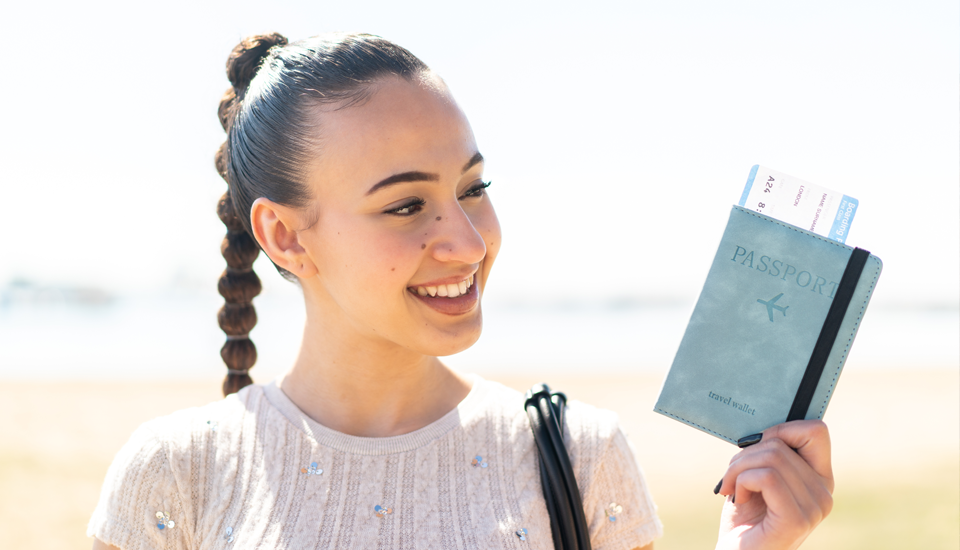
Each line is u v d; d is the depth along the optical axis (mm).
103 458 6914
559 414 1402
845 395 10688
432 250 1212
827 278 1193
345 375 1381
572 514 1309
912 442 8016
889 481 6652
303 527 1262
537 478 1358
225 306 1690
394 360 1367
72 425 8039
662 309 29766
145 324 19000
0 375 11328
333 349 1378
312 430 1354
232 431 1371
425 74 1282
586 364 13758
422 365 1412
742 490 1162
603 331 20703
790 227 1216
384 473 1319
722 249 1236
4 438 7469
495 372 12555
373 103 1216
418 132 1207
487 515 1295
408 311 1244
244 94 1493
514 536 1275
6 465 6621
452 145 1230
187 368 12133
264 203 1309
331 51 1296
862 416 9312
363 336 1347
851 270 1187
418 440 1350
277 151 1291
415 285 1233
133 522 1295
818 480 1144
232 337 1714
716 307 1229
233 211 1617
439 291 1258
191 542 1307
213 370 11906
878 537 5215
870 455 7570
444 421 1383
